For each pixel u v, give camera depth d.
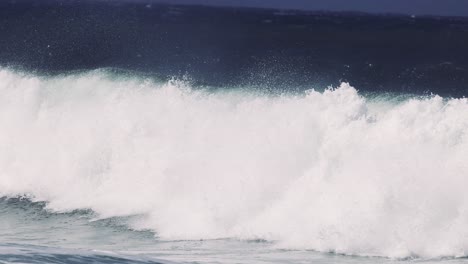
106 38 129.12
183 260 47.31
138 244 53.72
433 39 150.00
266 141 61.88
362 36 158.50
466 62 110.81
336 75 101.06
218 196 59.47
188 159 64.31
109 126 71.75
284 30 172.50
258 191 58.53
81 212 64.31
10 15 164.25
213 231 55.53
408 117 57.50
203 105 70.25
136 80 77.94
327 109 60.88
